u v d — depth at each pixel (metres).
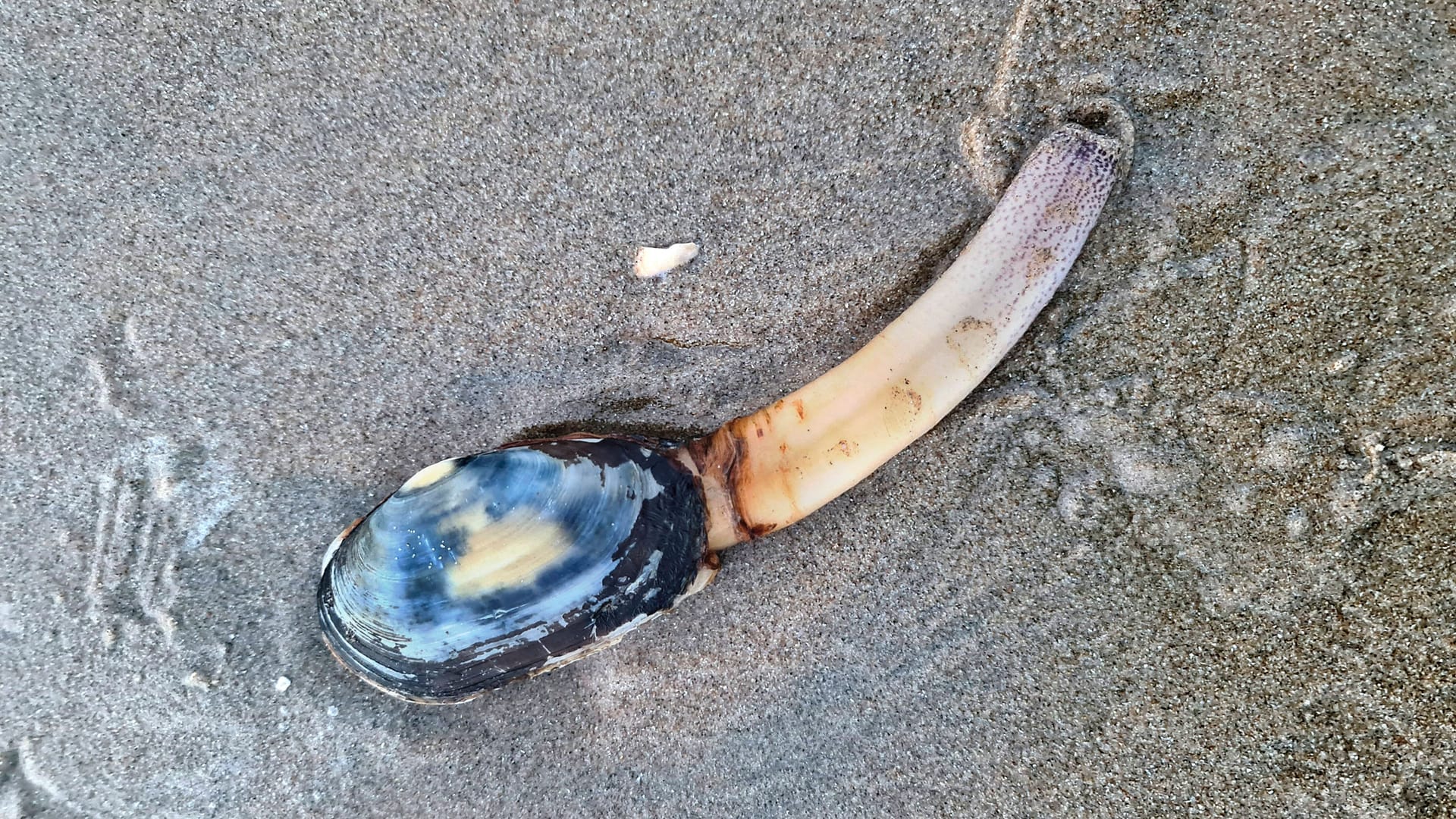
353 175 0.31
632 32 0.30
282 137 0.30
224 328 0.31
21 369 0.31
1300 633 0.29
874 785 0.31
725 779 0.31
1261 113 0.29
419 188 0.31
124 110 0.30
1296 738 0.29
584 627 0.29
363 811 0.32
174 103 0.30
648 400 0.31
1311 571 0.29
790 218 0.30
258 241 0.31
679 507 0.30
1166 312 0.29
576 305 0.31
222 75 0.30
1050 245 0.29
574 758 0.32
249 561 0.32
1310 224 0.29
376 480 0.32
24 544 0.32
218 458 0.32
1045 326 0.30
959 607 0.31
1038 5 0.29
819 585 0.31
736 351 0.31
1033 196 0.29
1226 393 0.29
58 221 0.31
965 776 0.31
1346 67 0.28
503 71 0.30
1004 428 0.30
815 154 0.30
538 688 0.32
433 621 0.29
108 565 0.32
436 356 0.31
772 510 0.30
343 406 0.32
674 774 0.32
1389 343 0.28
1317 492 0.29
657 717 0.32
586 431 0.32
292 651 0.32
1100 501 0.30
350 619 0.29
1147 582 0.30
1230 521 0.29
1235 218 0.29
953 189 0.30
